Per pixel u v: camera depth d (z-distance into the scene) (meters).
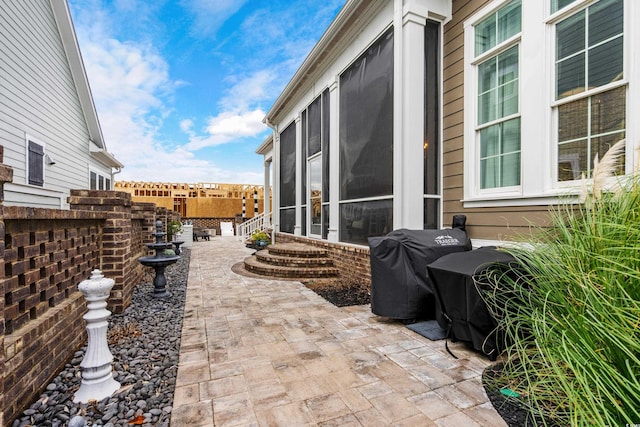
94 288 2.26
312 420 1.96
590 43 3.04
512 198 3.66
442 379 2.42
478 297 2.65
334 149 6.50
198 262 8.53
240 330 3.47
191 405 2.12
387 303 3.62
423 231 3.93
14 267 2.07
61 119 8.20
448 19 4.61
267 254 7.49
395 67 4.60
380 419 1.96
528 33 3.52
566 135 3.25
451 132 4.56
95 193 3.95
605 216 2.03
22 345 2.00
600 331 1.57
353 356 2.82
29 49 6.69
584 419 1.39
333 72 6.55
